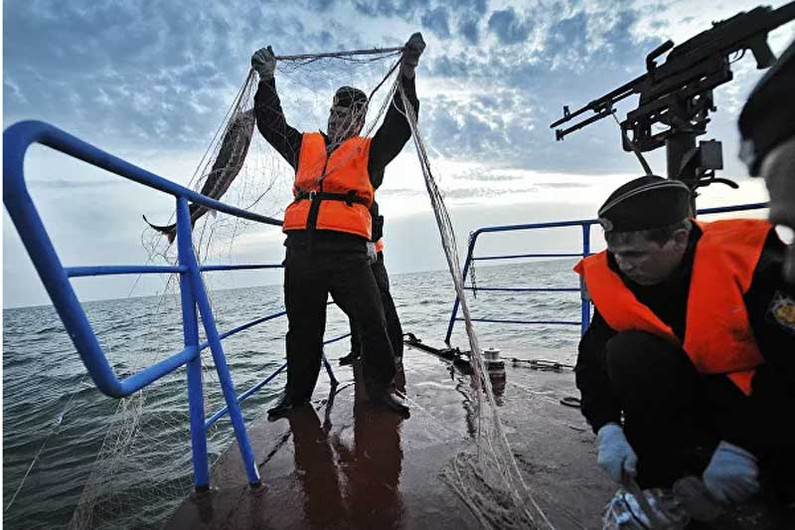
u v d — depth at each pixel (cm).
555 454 197
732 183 164
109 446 253
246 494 178
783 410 109
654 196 108
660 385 125
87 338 111
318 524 156
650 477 133
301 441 228
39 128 103
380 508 163
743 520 127
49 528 299
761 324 102
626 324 130
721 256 109
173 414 367
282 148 256
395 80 212
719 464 116
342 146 241
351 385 326
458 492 169
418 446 213
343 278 248
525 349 427
